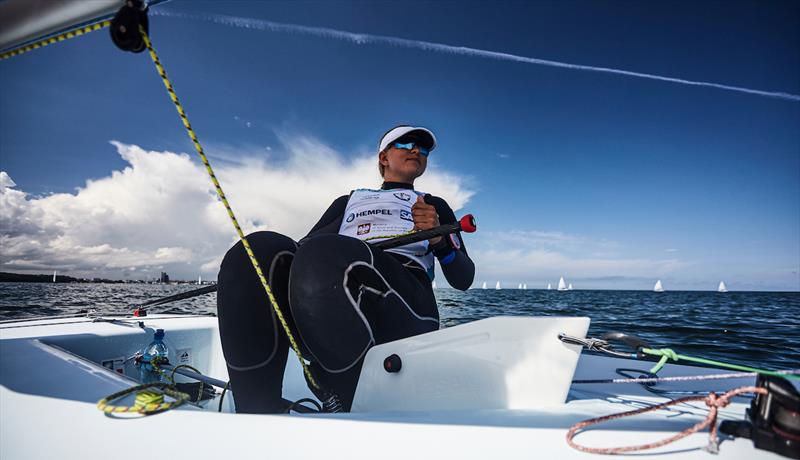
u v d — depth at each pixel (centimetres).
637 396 93
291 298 99
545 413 73
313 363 121
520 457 52
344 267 98
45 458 63
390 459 53
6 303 3173
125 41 65
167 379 170
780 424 50
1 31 67
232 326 99
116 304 3247
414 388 91
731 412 77
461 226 112
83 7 63
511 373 84
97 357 177
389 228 145
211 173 84
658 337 1077
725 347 863
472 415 70
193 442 60
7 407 79
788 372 59
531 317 88
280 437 60
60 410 75
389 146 179
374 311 108
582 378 118
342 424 63
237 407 99
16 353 116
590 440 56
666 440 52
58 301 3462
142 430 65
